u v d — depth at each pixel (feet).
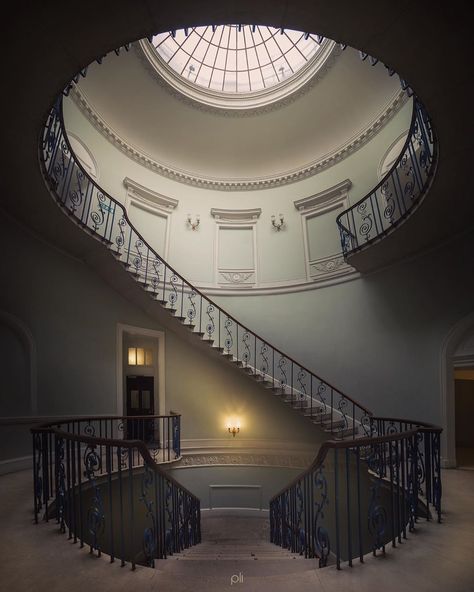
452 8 9.22
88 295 22.76
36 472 11.44
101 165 27.17
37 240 19.81
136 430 26.76
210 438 26.89
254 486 26.04
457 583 7.82
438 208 16.99
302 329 28.17
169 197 30.68
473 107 11.85
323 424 22.43
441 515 11.82
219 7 9.82
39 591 7.56
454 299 19.26
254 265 30.81
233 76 31.14
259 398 27.58
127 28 10.18
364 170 27.48
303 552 13.25
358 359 24.98
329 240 28.63
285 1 9.64
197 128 30.58
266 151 31.89
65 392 20.54
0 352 17.65
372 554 9.24
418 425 15.23
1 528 10.70
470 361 18.52
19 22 9.50
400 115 25.25
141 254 26.25
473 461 20.13
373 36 10.40
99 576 8.19
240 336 29.37
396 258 22.93
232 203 32.14
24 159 14.34
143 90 27.43
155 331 26.73
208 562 10.71
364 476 20.88
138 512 19.57
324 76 26.96
